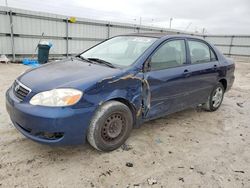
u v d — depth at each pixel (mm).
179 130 3883
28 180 2400
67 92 2561
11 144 3057
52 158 2814
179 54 3854
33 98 2602
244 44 22000
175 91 3695
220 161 3006
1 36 10320
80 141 2729
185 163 2906
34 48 11562
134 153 3047
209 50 4562
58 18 12086
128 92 3025
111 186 2402
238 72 12492
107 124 2895
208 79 4395
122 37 4148
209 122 4340
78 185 2381
